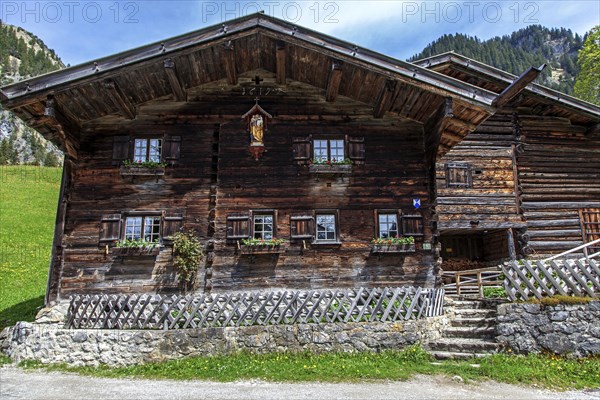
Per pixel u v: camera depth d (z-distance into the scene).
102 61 10.70
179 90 12.28
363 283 12.32
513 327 9.20
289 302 9.66
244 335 9.26
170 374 8.24
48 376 8.38
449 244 17.41
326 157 12.99
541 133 16.00
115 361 9.16
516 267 9.86
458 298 12.45
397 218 12.83
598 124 15.63
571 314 8.85
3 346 10.16
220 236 12.31
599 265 9.48
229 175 12.71
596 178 16.03
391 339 9.48
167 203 12.45
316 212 12.63
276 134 13.07
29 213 28.92
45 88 10.45
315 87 13.45
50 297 11.62
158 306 9.67
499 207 15.13
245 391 7.14
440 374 8.13
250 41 11.85
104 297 9.98
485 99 11.06
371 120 13.35
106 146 12.69
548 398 6.93
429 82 11.07
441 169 15.23
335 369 8.23
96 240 12.09
